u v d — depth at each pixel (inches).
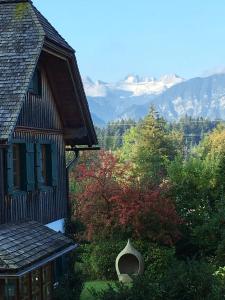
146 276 596.1
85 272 1017.5
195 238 1066.1
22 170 719.7
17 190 705.0
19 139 703.7
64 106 839.7
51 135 816.9
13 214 681.6
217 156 1197.1
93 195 1024.9
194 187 1136.2
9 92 642.2
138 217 1003.9
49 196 802.8
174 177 1149.1
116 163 1134.4
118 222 1013.8
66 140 902.4
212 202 1146.0
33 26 705.0
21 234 651.5
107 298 572.7
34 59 669.3
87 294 854.5
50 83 807.1
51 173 808.3
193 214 1103.6
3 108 627.2
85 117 850.1
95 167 1072.2
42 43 685.9
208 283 587.5
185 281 586.6
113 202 1024.9
